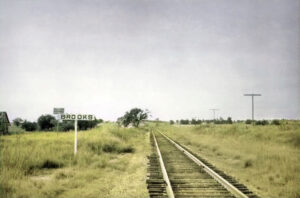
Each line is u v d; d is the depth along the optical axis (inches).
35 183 375.2
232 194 325.1
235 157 673.0
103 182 406.3
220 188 354.3
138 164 559.2
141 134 1770.4
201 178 420.5
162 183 387.5
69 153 587.8
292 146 884.0
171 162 583.8
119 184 395.9
